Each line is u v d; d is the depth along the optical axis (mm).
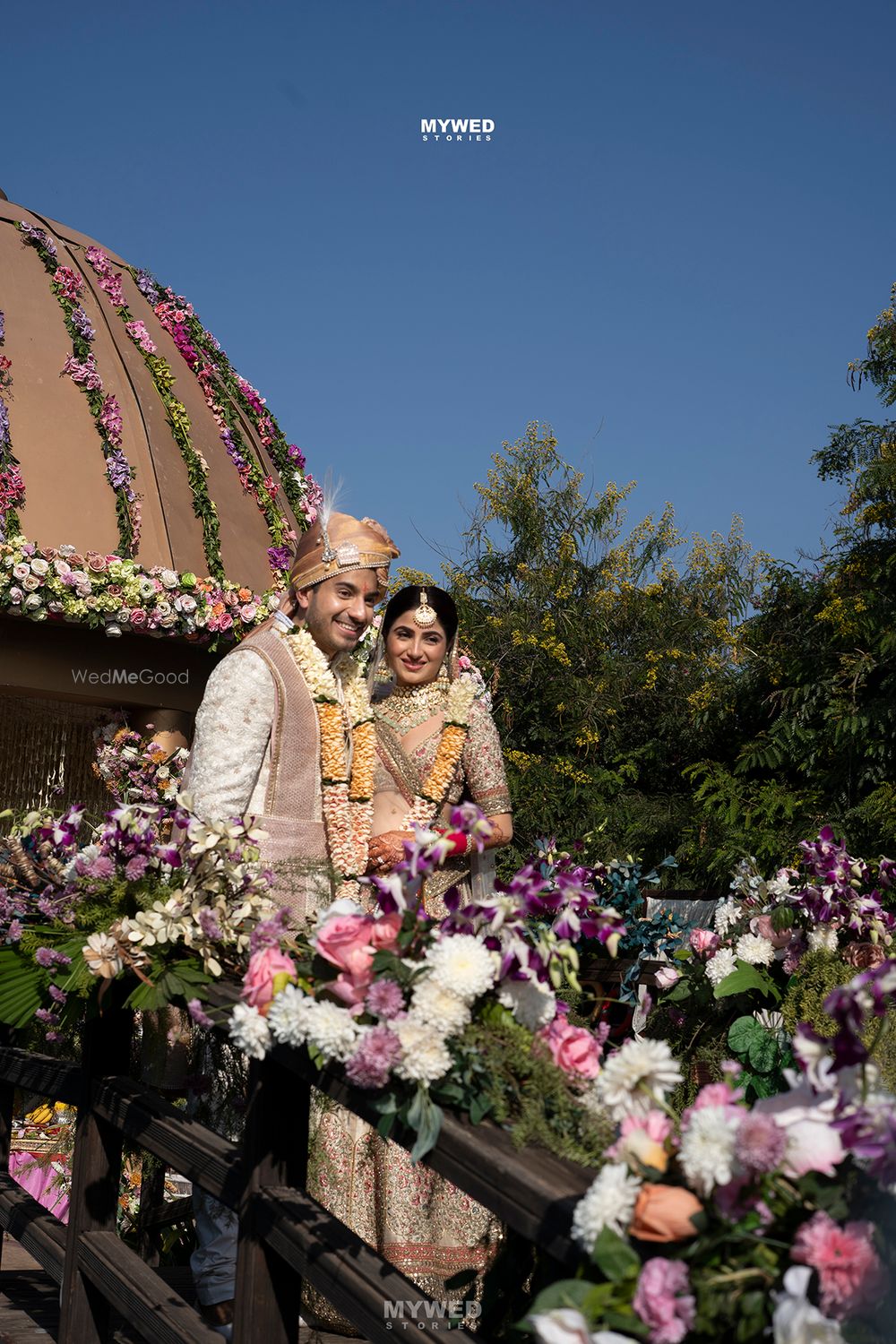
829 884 3277
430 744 3486
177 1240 3453
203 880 2338
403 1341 1594
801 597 9672
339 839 3012
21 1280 3363
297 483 7602
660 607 15445
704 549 16828
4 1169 3252
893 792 7812
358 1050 1664
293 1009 1753
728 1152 1263
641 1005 2090
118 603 5879
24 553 5734
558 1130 1646
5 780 6152
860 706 8469
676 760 12805
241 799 2918
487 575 15141
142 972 2297
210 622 6141
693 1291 1226
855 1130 1232
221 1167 2160
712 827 9383
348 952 1792
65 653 6094
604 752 13156
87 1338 2555
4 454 6066
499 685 13430
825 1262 1202
